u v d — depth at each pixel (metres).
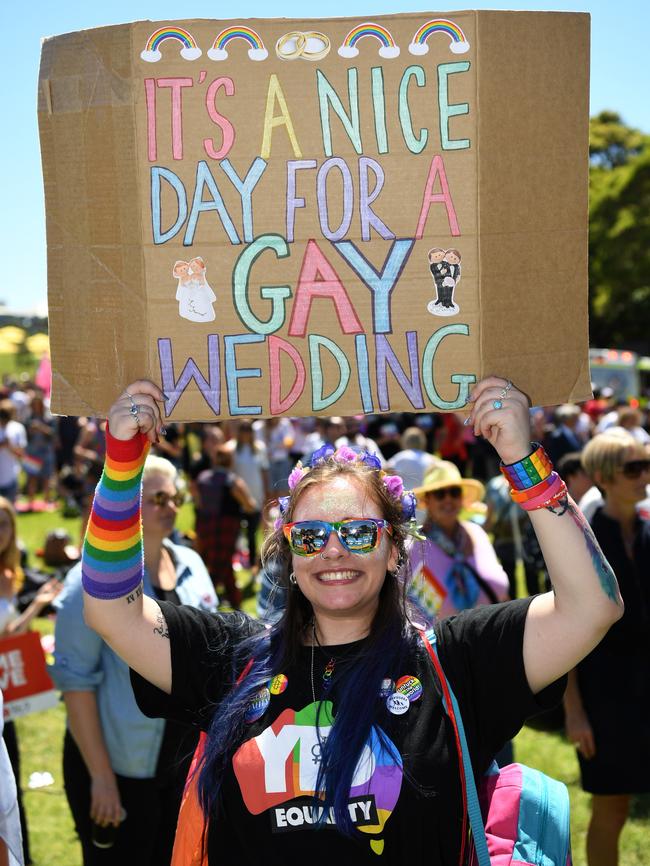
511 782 2.22
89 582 2.12
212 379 2.12
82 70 2.12
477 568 4.27
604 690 4.01
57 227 2.17
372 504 2.13
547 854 2.13
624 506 4.13
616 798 4.05
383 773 1.91
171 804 3.56
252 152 2.09
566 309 2.14
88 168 2.13
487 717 2.05
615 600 1.98
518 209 2.10
